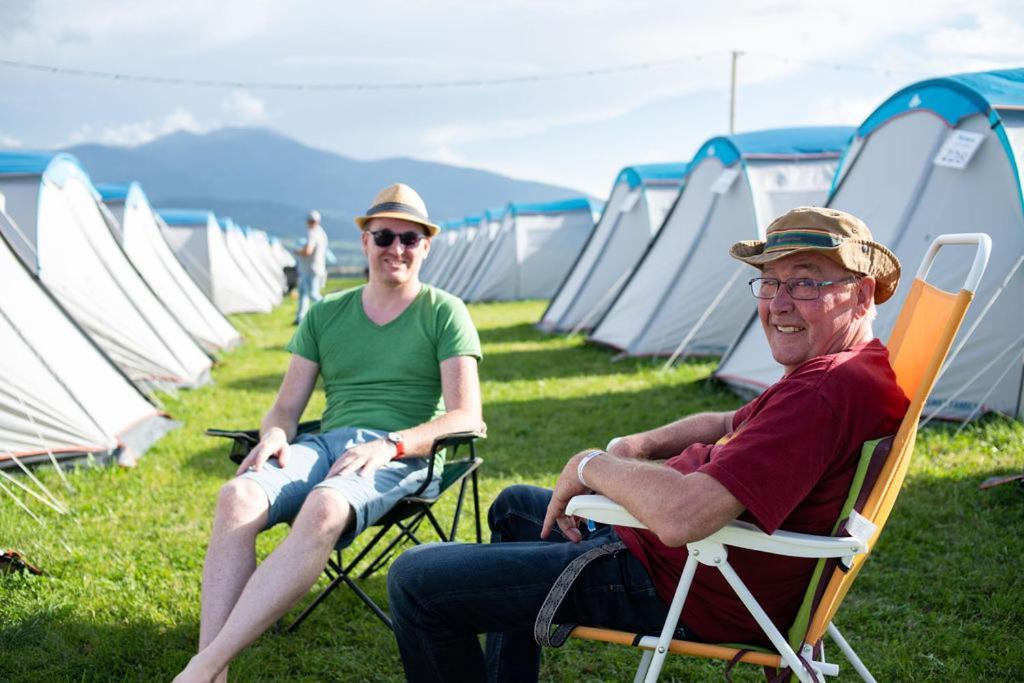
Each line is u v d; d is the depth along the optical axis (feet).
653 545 6.68
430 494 9.52
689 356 28.76
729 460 5.84
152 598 11.15
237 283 62.23
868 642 9.55
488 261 65.92
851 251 6.33
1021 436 16.57
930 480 14.61
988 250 6.19
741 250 7.05
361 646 9.91
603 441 18.83
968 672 8.79
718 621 6.49
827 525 6.15
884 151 20.84
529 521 8.34
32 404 17.01
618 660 9.56
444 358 10.28
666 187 37.17
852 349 6.50
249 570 8.24
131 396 20.12
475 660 7.08
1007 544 11.77
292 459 9.23
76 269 24.95
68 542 13.16
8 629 10.05
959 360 18.20
